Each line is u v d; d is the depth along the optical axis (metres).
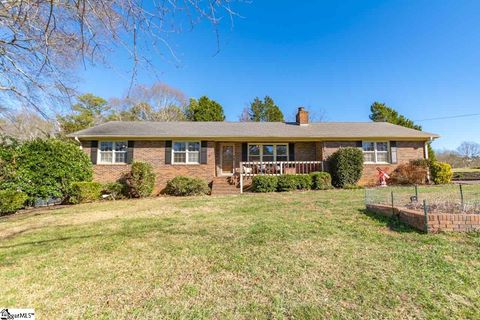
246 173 14.65
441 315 2.36
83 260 4.06
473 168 29.17
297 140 15.38
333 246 4.29
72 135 13.95
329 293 2.82
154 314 2.55
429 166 14.70
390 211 5.79
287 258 3.85
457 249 3.87
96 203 10.89
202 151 14.68
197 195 12.98
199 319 2.44
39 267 3.81
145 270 3.61
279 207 8.12
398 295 2.72
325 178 13.62
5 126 6.52
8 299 2.90
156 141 14.57
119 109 30.50
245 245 4.52
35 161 10.59
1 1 2.76
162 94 30.17
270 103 33.38
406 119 26.72
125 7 2.75
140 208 9.12
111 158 14.41
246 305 2.65
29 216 8.15
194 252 4.26
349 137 14.89
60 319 2.52
